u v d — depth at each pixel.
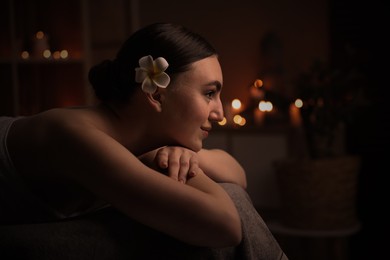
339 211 2.75
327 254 2.78
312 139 2.81
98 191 0.77
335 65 3.15
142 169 0.76
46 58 2.86
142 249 0.77
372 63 2.93
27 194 0.84
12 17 2.84
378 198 2.94
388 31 2.89
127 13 3.11
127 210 0.75
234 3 4.56
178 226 0.75
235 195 0.90
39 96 3.00
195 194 0.76
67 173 0.79
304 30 4.36
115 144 0.79
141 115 0.87
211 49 0.89
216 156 1.08
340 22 3.14
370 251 2.95
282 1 4.41
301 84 2.80
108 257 0.76
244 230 0.84
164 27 0.88
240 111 4.14
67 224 0.76
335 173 2.72
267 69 4.39
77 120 0.82
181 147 0.88
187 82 0.85
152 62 0.82
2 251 0.74
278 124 3.88
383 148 2.91
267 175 3.43
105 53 3.15
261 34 4.48
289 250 2.94
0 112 2.87
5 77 2.86
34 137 0.82
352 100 2.72
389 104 2.89
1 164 0.84
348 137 3.04
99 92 0.90
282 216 2.90
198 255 0.79
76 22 2.96
